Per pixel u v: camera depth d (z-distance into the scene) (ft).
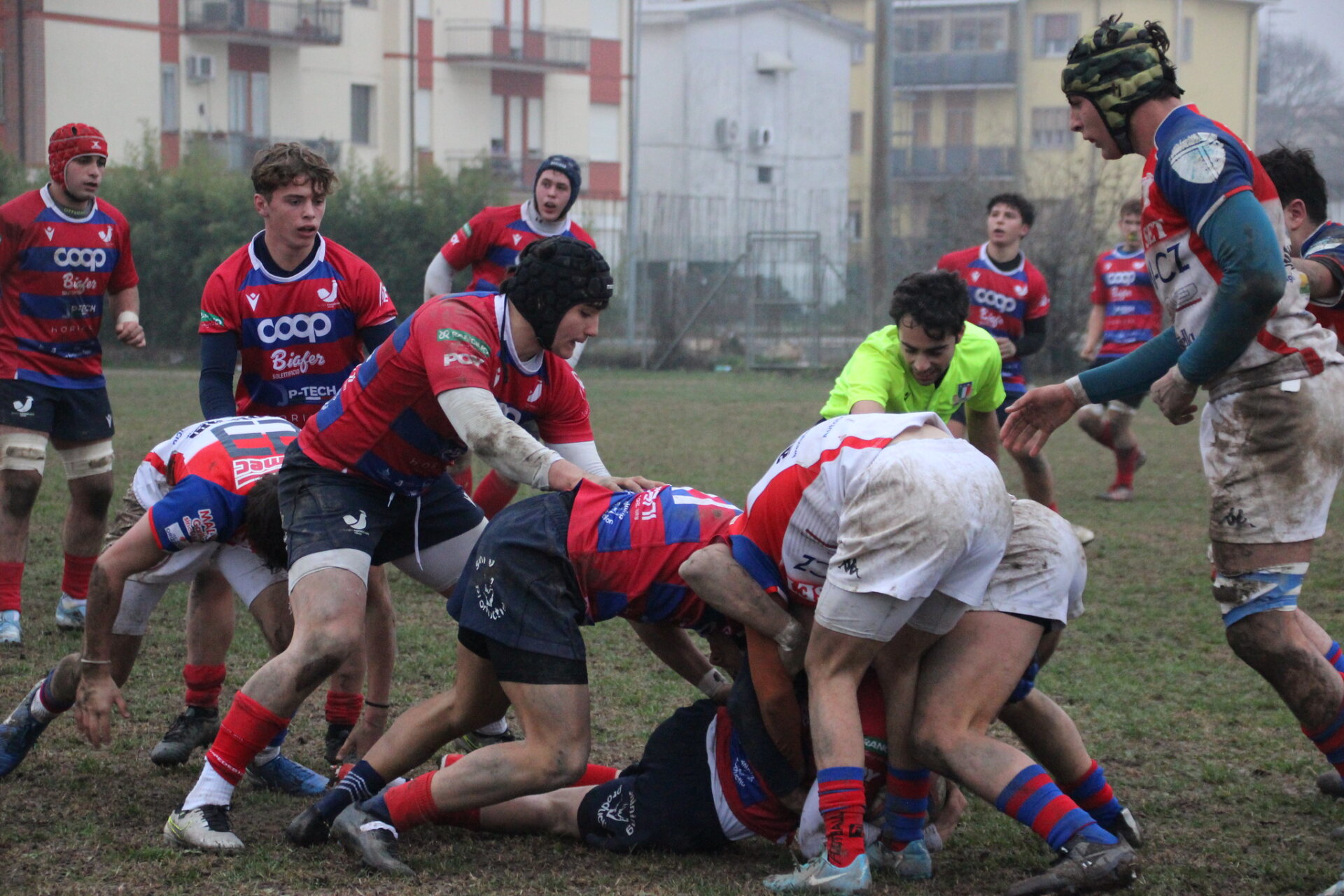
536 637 24.26
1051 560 23.58
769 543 23.80
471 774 24.44
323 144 233.96
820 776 22.89
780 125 296.92
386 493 27.37
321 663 25.13
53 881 23.39
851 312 175.63
